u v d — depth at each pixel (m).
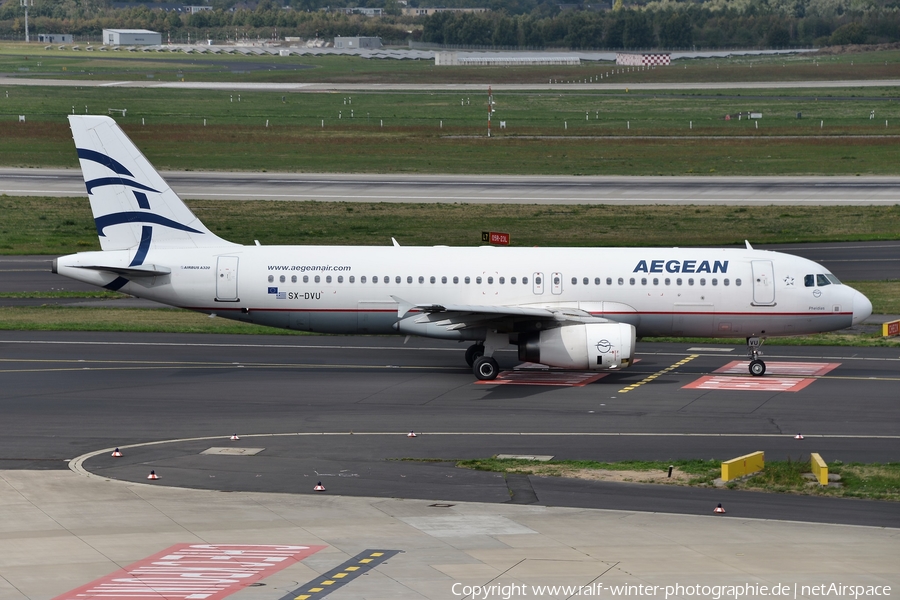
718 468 91.69
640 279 135.50
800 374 135.00
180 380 129.50
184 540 71.94
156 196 136.50
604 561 67.75
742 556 68.69
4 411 112.44
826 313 135.50
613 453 97.81
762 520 76.69
